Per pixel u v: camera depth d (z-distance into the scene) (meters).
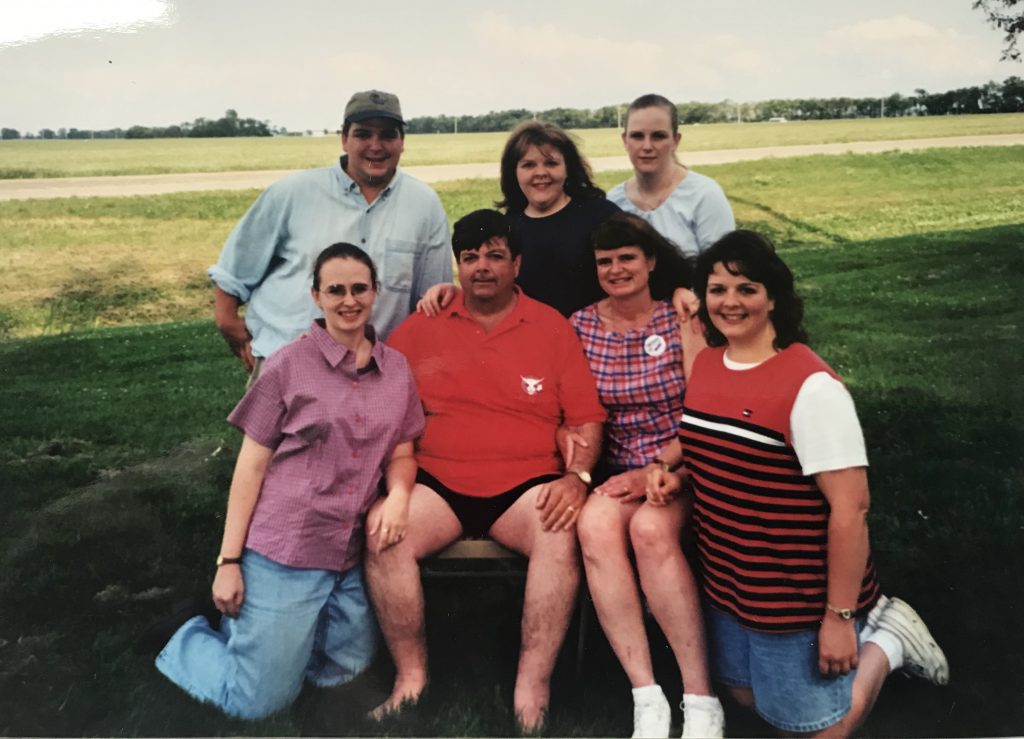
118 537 3.10
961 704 2.34
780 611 1.95
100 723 2.34
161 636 2.53
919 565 2.79
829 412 1.82
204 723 2.28
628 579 2.13
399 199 2.77
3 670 2.52
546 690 2.25
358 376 2.23
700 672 2.12
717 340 2.08
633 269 2.33
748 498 1.94
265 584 2.18
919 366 3.55
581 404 2.38
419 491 2.30
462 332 2.39
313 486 2.18
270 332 2.77
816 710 2.00
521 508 2.26
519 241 2.33
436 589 2.70
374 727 2.29
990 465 3.16
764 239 1.95
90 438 3.43
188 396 3.47
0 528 3.13
